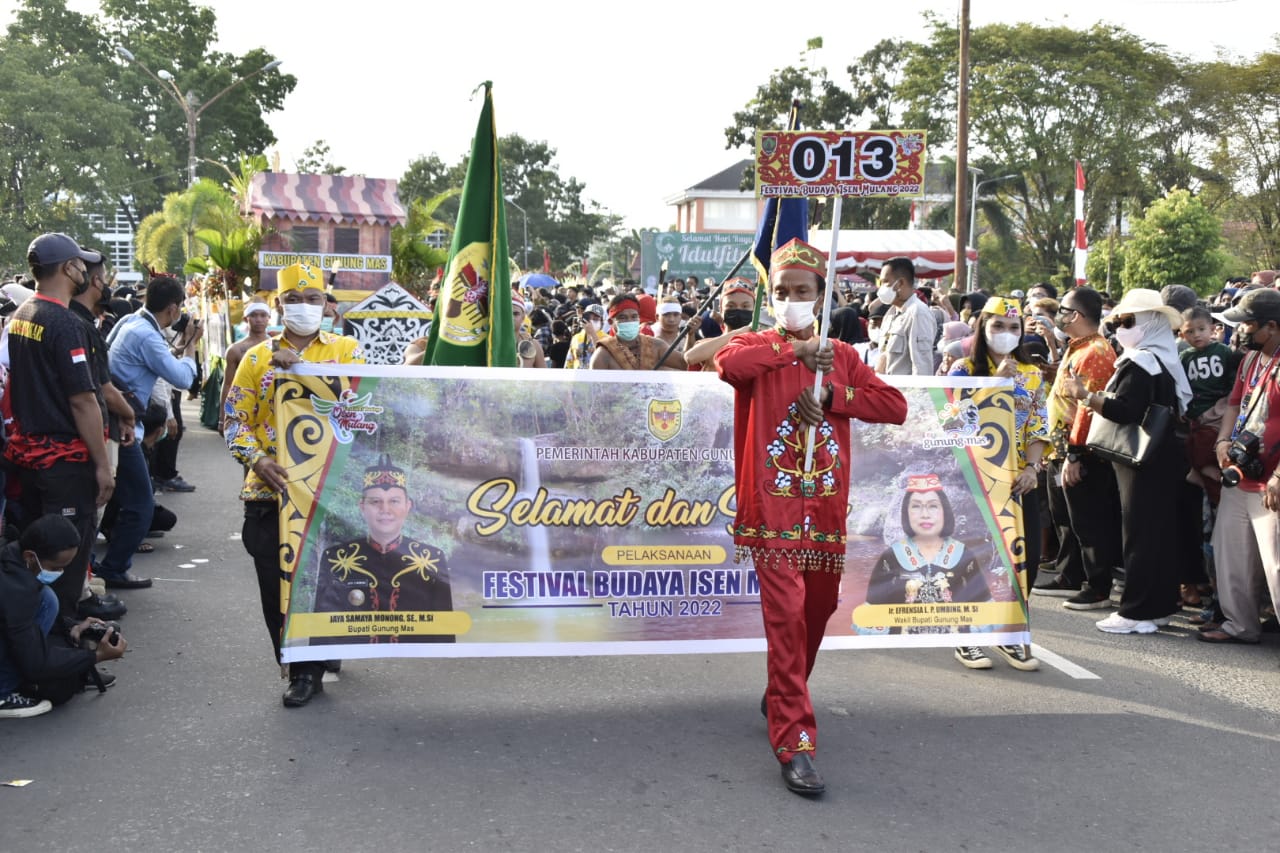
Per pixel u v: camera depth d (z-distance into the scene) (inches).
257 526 208.1
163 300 296.2
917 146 183.8
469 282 253.1
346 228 563.5
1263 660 246.5
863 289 1005.8
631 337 299.4
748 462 178.2
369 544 205.9
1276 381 245.1
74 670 202.2
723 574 213.2
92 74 2276.1
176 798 165.8
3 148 2097.7
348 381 205.3
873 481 219.6
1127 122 1782.7
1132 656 248.8
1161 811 167.9
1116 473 271.6
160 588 294.4
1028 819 164.4
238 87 2554.1
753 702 213.2
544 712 205.5
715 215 2915.8
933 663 241.8
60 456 219.5
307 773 175.3
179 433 433.7
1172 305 285.6
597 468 210.2
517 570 209.3
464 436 207.9
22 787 169.0
